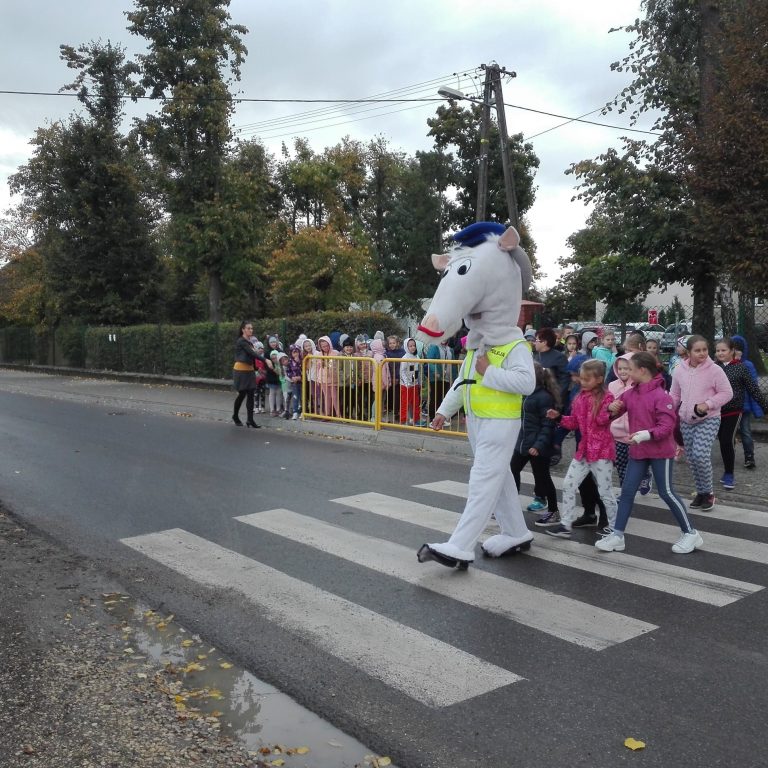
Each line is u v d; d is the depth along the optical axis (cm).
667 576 530
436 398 1101
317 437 1196
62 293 3228
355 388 1216
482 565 557
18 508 740
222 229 2956
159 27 2873
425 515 699
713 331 1425
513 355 539
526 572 541
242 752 314
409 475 885
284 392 1363
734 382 790
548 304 2909
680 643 418
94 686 369
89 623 453
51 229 3394
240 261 3008
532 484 830
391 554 584
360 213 4234
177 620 459
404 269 3625
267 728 335
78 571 550
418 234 3491
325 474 893
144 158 3528
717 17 1342
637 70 1382
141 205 3331
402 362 1132
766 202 1016
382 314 1967
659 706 348
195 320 4097
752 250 1045
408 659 402
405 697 361
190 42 2866
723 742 317
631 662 395
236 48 2916
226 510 724
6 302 4097
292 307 2977
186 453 1048
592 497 659
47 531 658
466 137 3266
